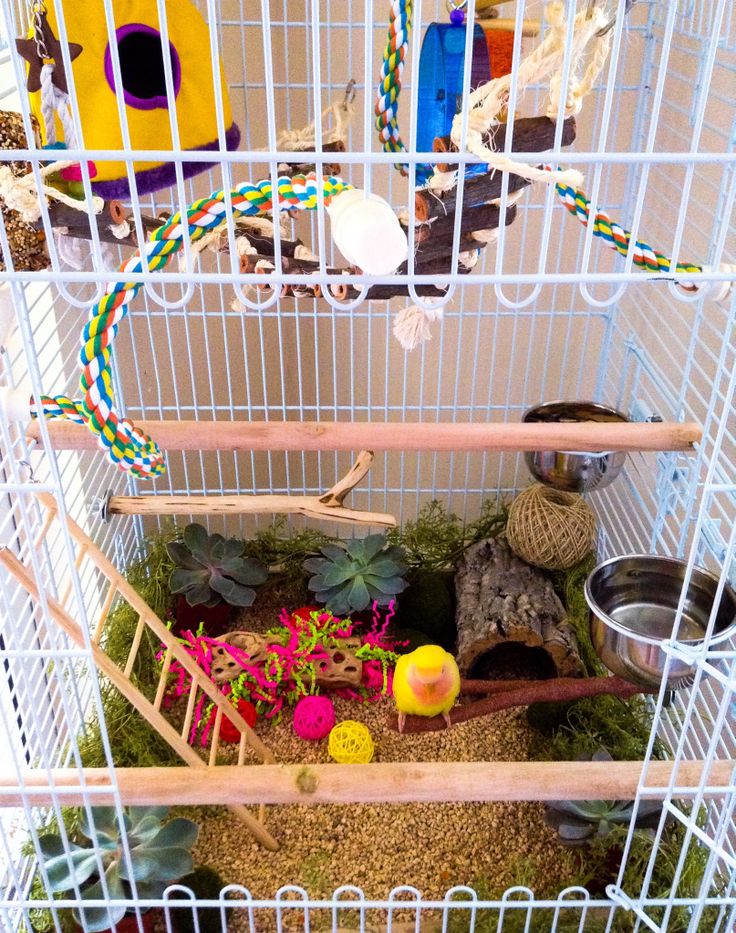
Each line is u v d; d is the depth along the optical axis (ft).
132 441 2.63
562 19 2.05
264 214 2.67
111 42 1.90
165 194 5.25
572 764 3.09
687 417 4.93
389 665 5.06
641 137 5.12
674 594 3.95
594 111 5.14
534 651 5.13
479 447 3.83
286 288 2.68
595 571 3.90
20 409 2.84
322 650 5.00
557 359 6.09
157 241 2.22
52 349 4.92
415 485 6.63
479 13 2.51
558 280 2.21
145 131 2.62
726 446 4.53
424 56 2.48
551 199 2.11
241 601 5.29
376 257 1.99
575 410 4.87
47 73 2.42
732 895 3.80
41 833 4.08
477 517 6.65
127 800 3.03
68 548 2.48
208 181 5.27
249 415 5.45
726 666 3.84
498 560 5.40
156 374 5.51
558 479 4.59
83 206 2.39
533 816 4.37
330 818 4.39
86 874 3.68
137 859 3.75
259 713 4.94
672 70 4.88
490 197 2.36
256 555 5.79
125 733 4.66
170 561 5.63
